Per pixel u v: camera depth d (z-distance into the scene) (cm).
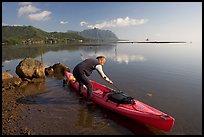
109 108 753
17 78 1166
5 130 601
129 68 1758
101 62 847
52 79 1302
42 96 934
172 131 607
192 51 4150
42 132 594
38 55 3316
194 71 1608
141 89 1051
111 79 1293
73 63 2198
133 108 703
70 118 693
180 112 744
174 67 1819
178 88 1080
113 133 596
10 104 820
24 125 636
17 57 2992
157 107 791
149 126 643
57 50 4731
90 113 738
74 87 1059
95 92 894
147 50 4559
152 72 1556
